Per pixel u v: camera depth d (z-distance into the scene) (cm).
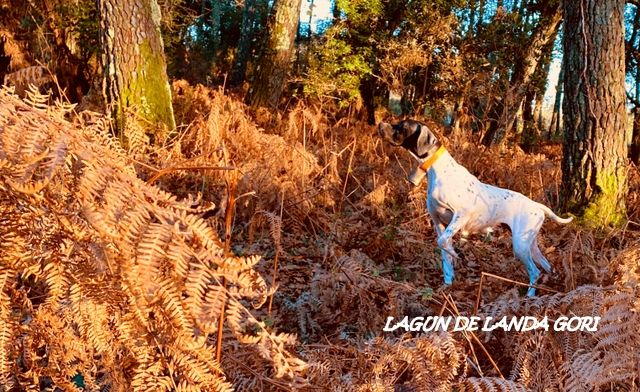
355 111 1431
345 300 301
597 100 604
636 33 1820
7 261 94
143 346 109
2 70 1028
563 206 629
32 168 79
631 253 251
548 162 805
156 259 85
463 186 422
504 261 454
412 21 1394
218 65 2056
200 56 1828
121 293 100
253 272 99
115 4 659
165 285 88
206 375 112
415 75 1484
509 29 1389
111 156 98
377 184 651
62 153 83
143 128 643
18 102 91
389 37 1436
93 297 99
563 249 423
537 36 1373
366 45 1443
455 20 1402
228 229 162
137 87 670
